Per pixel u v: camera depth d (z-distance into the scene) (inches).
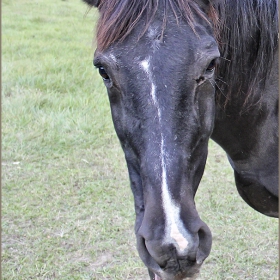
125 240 149.3
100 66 74.5
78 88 270.7
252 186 108.3
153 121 68.0
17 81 271.4
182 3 73.3
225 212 161.9
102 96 259.8
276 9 89.1
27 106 241.4
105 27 73.1
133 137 70.7
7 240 149.6
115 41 72.2
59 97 257.6
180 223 64.0
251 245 145.9
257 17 88.8
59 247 145.9
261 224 155.6
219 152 207.0
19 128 223.6
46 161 199.5
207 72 71.4
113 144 214.1
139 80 69.1
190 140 69.7
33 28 413.7
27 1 534.6
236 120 98.5
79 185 181.8
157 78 68.6
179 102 68.5
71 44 359.6
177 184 66.3
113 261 140.3
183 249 62.6
